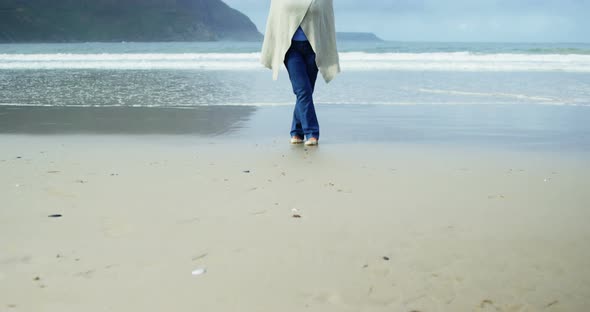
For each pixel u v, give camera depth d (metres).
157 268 1.95
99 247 2.16
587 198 2.99
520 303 1.69
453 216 2.62
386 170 3.79
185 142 5.05
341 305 1.67
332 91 10.03
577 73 13.80
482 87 10.60
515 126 6.10
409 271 1.93
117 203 2.83
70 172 3.64
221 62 19.17
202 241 2.24
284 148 4.76
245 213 2.66
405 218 2.59
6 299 1.69
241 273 1.91
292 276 1.89
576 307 1.67
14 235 2.30
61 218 2.55
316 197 3.00
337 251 2.13
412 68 15.95
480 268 1.96
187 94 9.42
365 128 6.02
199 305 1.66
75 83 11.32
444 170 3.79
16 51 36.16
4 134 5.46
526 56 20.80
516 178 3.53
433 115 7.04
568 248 2.17
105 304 1.67
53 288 1.78
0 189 3.12
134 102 8.29
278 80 12.16
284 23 4.94
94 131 5.68
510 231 2.39
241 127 6.04
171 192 3.08
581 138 5.29
